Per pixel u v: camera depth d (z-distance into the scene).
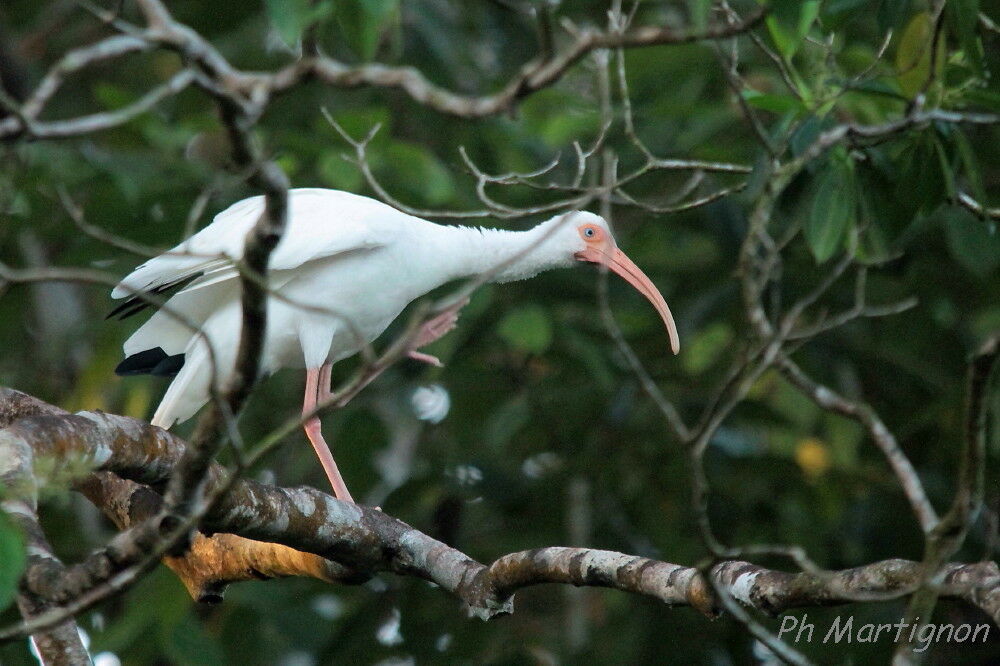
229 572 8.52
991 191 11.93
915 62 8.09
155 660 12.62
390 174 11.49
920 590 6.19
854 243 8.02
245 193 12.23
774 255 7.12
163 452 7.44
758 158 8.34
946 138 8.15
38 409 8.68
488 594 7.84
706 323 12.93
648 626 12.86
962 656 11.52
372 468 13.40
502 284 13.09
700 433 6.23
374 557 8.20
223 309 9.92
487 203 8.64
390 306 10.65
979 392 5.89
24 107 5.23
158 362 10.40
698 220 13.16
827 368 13.39
